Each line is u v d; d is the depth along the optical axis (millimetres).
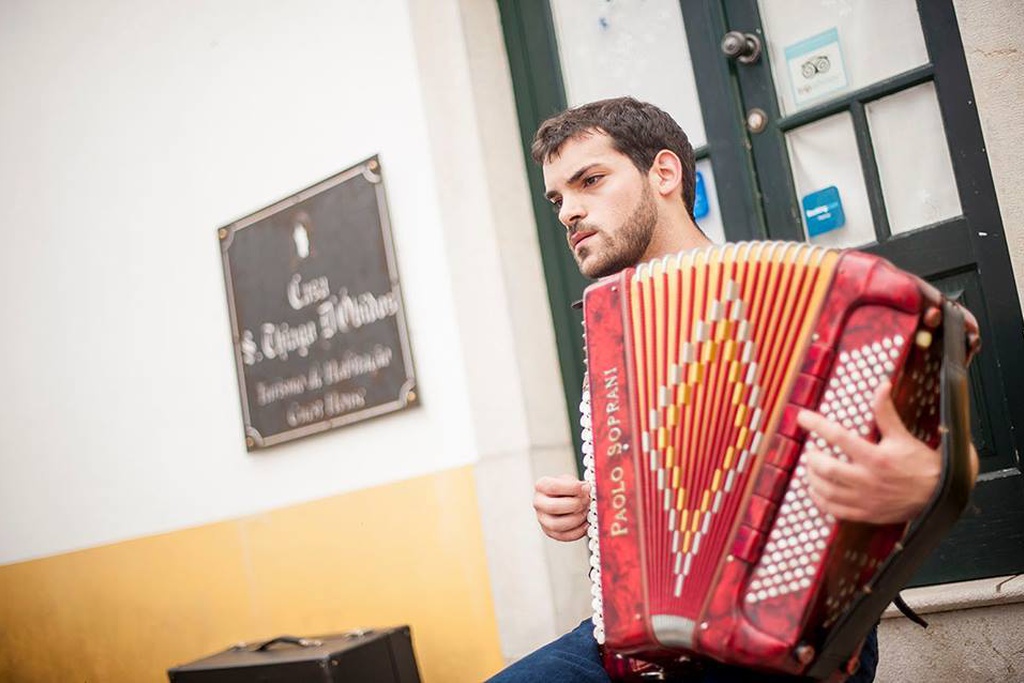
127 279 3934
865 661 1662
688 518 1458
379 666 2904
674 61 3004
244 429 3557
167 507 3787
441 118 3156
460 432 3068
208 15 3695
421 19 3189
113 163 3980
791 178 2836
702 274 1504
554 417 3113
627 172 1881
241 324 3566
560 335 3193
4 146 4355
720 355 1466
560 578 2949
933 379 1393
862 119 2723
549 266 3215
